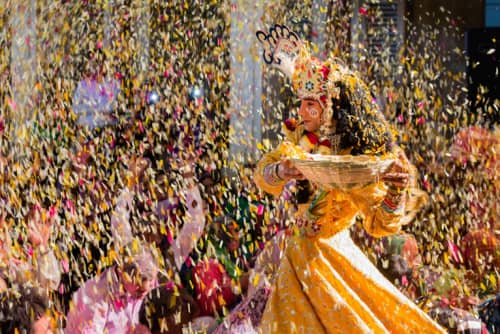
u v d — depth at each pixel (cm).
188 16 1066
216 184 857
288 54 580
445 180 839
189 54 1049
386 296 559
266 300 617
